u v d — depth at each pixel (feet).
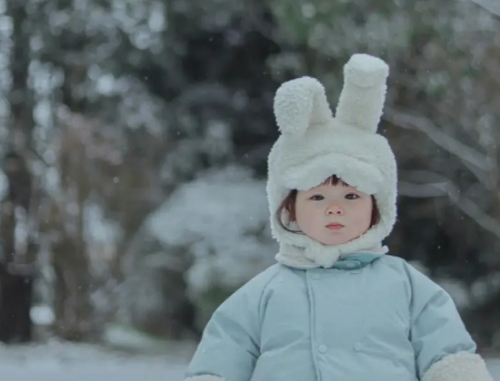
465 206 47.24
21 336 55.06
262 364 10.31
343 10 41.27
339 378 9.94
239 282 47.70
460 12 42.91
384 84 10.91
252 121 56.65
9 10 57.57
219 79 57.36
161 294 52.80
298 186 10.63
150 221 52.75
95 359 46.39
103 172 57.06
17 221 55.31
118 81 58.70
